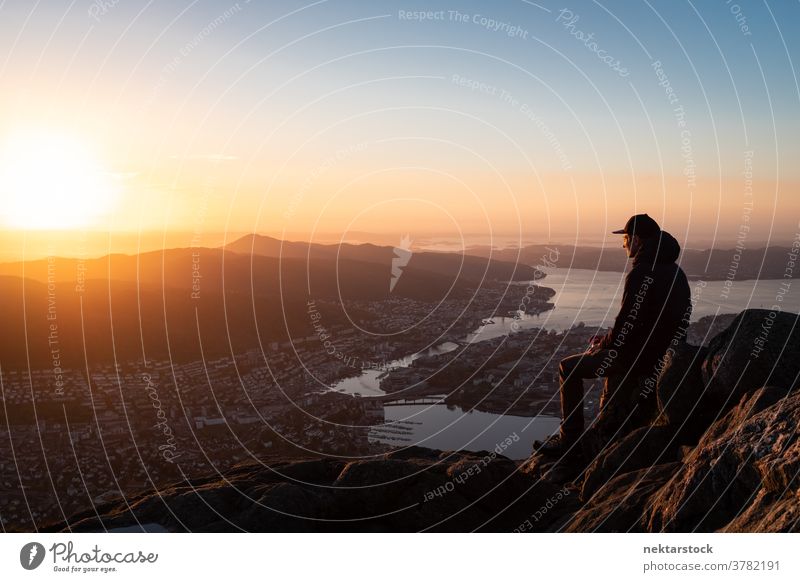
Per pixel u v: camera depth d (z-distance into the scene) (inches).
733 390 225.5
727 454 164.4
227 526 184.7
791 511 135.6
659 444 231.0
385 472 208.2
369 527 199.8
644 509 182.1
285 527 188.5
